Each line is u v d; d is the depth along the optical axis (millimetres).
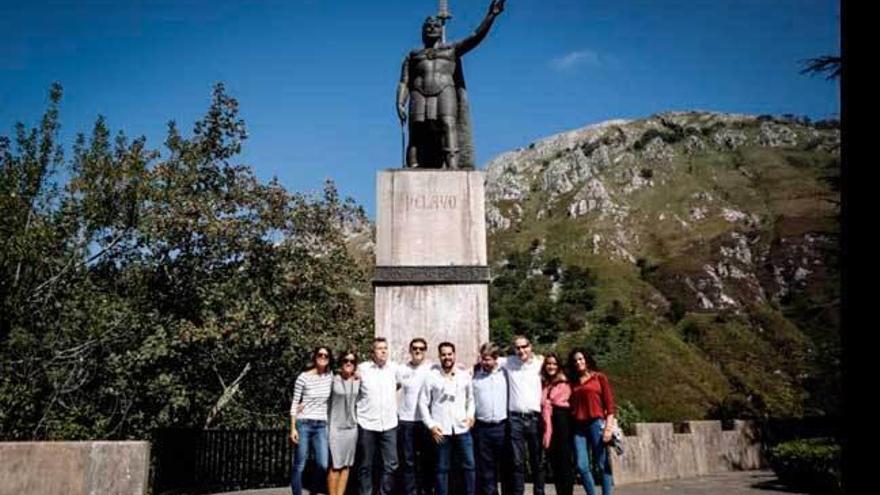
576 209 125688
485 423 8305
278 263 20344
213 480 13133
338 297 21422
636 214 122062
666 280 98938
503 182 148875
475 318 9836
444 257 10039
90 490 8281
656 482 15148
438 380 8219
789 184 121188
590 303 89375
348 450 8430
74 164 16062
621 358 68875
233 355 19109
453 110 10859
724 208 119250
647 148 144875
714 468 18391
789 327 81812
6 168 14344
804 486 14133
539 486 8508
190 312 18469
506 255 117125
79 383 15180
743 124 151250
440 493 8031
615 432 8602
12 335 13758
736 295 93625
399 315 9797
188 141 19734
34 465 8188
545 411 8859
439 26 11188
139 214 16906
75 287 15469
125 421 16672
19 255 13438
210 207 19016
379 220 10109
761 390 63375
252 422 20547
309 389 8633
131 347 16266
